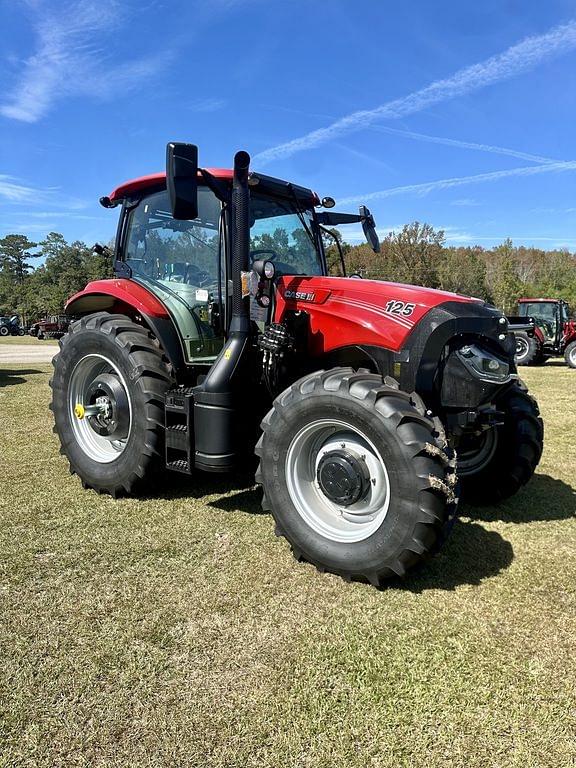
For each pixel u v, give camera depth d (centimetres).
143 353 356
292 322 327
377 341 296
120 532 312
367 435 254
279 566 276
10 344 2548
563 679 196
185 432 325
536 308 1519
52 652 208
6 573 265
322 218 438
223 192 340
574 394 858
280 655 207
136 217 405
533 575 271
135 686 191
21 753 164
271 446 282
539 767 159
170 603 241
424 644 215
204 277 367
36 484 392
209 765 159
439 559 288
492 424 320
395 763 161
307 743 167
